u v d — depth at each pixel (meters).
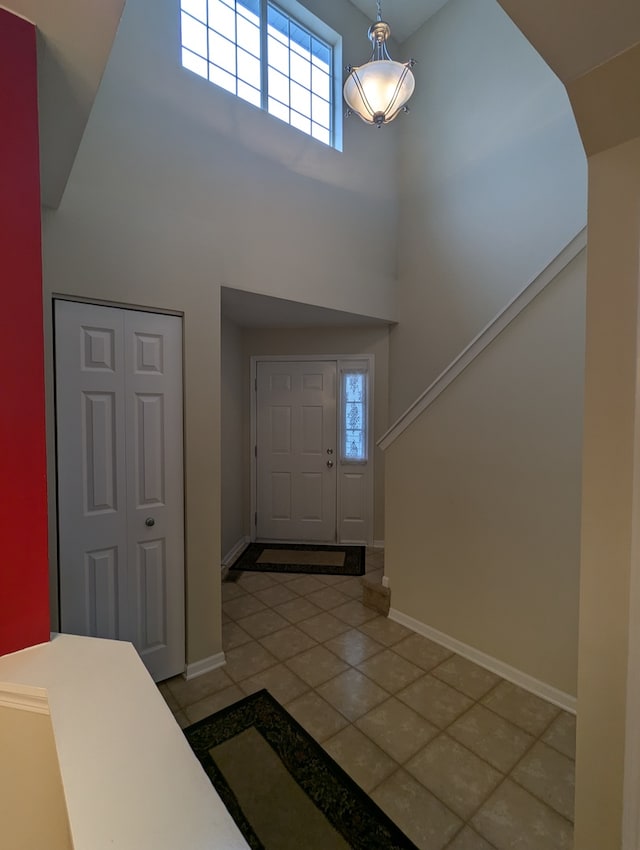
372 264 3.62
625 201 0.87
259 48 2.97
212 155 2.42
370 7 3.55
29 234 0.90
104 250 1.91
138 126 2.07
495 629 2.24
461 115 3.40
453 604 2.44
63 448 1.86
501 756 1.69
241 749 1.72
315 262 3.12
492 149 3.21
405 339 3.88
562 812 1.46
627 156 0.86
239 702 2.00
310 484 4.39
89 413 1.92
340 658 2.37
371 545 4.32
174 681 2.16
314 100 3.37
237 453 4.19
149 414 2.08
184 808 0.61
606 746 0.94
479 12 3.27
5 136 0.87
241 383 4.32
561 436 1.98
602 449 0.93
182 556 2.20
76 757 0.69
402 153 3.82
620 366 0.89
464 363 2.34
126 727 0.76
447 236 3.52
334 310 3.33
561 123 2.84
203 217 2.38
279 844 1.35
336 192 3.28
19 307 0.89
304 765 1.64
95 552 1.96
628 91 0.80
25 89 0.89
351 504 4.36
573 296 1.91
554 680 2.01
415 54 3.74
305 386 4.33
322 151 3.16
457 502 2.41
